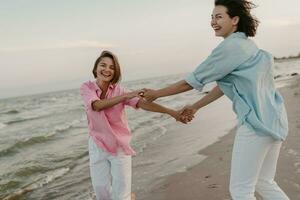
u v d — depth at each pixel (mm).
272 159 2986
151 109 3854
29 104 62000
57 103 52406
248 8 2951
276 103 2910
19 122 23734
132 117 17781
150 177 6090
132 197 4309
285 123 2920
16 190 6727
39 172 8008
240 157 2873
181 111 3805
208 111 15734
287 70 53906
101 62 3873
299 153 5617
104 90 3975
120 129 3885
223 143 7922
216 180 5242
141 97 3574
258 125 2764
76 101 53000
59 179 7168
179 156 7414
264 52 2914
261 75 2814
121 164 3822
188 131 10797
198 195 4766
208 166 6090
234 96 2926
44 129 17469
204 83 2992
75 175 7340
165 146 8867
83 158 9055
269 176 3031
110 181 3963
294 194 4152
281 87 21234
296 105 11352
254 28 2998
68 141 12281
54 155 9805
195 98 25859
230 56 2797
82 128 15883
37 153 10422
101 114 3754
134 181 5984
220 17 2980
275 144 2910
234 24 2961
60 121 21453
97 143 3814
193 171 5922
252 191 2902
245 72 2791
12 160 9844
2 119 28500
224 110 15359
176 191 5094
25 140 12789
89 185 6457
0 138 15609
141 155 8125
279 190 3014
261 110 2795
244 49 2807
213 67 2879
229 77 2910
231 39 2844
